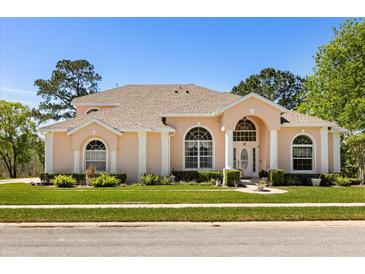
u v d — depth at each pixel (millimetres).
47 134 25844
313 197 16844
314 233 10328
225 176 23438
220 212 12945
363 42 36469
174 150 27000
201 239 9570
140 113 28828
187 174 25688
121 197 16812
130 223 11570
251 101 25359
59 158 25766
